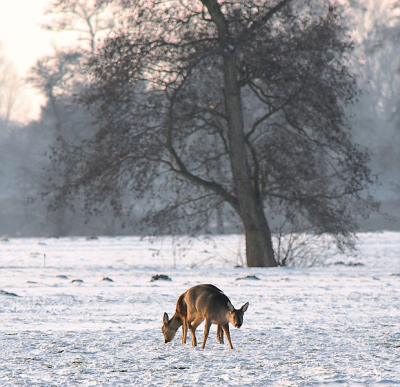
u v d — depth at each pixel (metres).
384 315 56.53
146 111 122.38
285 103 120.56
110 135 121.06
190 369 34.59
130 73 116.81
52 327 49.50
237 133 126.25
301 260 126.62
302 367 34.88
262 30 117.31
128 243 196.62
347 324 51.34
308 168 127.31
